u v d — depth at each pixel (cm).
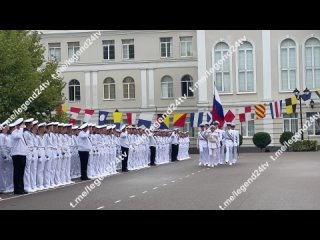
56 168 2005
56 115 3244
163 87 5394
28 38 3362
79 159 2306
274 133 4884
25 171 1781
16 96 2645
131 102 5425
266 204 1341
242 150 4866
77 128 2331
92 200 1503
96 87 5469
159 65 5388
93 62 5462
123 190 1752
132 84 5441
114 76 5450
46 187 1911
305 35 4928
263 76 4966
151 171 2656
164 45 5406
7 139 1755
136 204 1400
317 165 2733
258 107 4353
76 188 1866
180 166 3031
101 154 2412
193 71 5334
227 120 3544
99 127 2447
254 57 4984
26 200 1539
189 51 5366
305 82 4922
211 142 2980
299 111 4847
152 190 1736
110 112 5431
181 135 3919
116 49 5447
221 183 1917
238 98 5003
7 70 2636
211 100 5041
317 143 4775
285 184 1809
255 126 4934
